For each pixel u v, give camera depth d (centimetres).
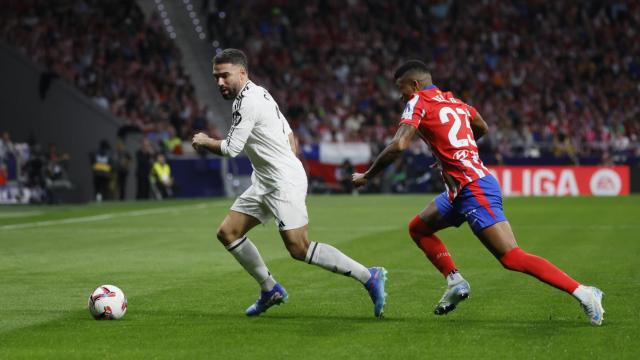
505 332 1180
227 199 5294
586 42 7281
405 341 1129
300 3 7544
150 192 5466
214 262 2045
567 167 5784
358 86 6906
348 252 2253
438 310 1300
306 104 6725
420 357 1038
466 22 7494
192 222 3334
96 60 6322
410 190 5903
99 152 5094
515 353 1053
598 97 6781
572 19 7425
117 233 2853
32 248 2380
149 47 6594
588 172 5772
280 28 7281
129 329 1223
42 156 4788
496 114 6594
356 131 6350
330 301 1459
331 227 3077
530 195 5747
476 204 1222
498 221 1220
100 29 6594
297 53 7175
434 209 1307
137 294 1557
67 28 6506
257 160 1300
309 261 1304
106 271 1886
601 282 1675
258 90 1290
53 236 2747
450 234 2722
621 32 7312
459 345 1102
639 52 7156
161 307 1413
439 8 7612
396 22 7506
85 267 1958
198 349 1091
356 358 1035
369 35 7400
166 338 1159
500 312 1338
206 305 1434
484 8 7562
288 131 1327
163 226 3144
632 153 5928
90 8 6656
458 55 7212
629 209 4047
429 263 1997
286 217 1293
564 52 7212
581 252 2227
